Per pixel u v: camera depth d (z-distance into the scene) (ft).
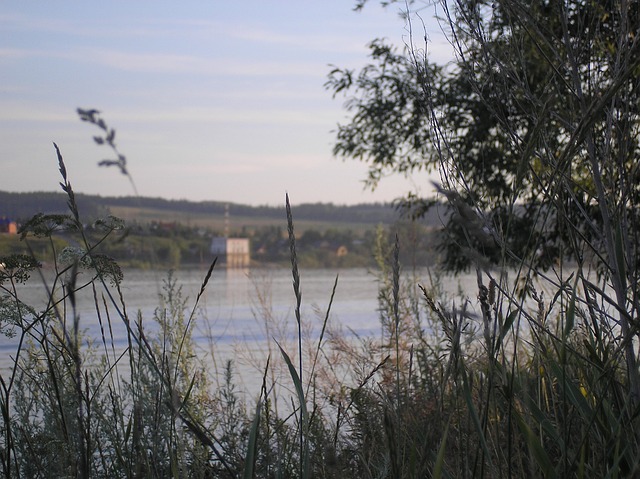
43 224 6.90
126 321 6.86
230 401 13.44
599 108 5.86
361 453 8.24
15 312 7.50
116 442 8.27
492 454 7.36
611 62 8.26
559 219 7.64
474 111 24.43
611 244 7.35
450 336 6.58
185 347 12.27
